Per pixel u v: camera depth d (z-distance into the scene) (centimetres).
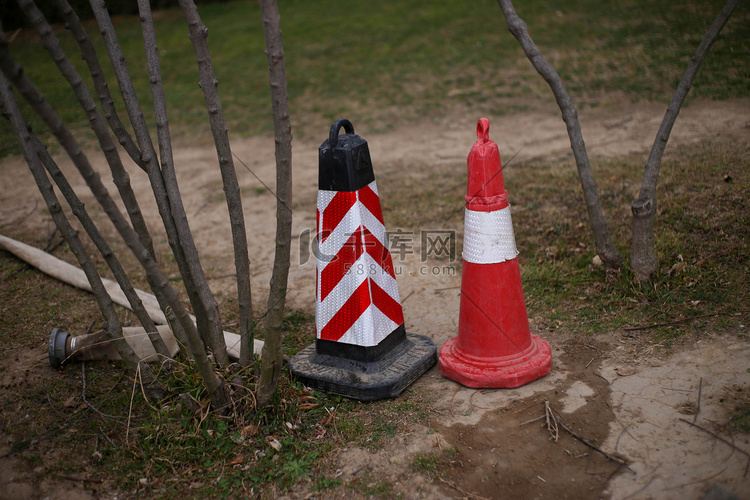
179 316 256
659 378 309
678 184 513
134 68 1281
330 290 328
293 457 282
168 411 303
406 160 732
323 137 848
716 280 381
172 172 297
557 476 257
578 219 499
